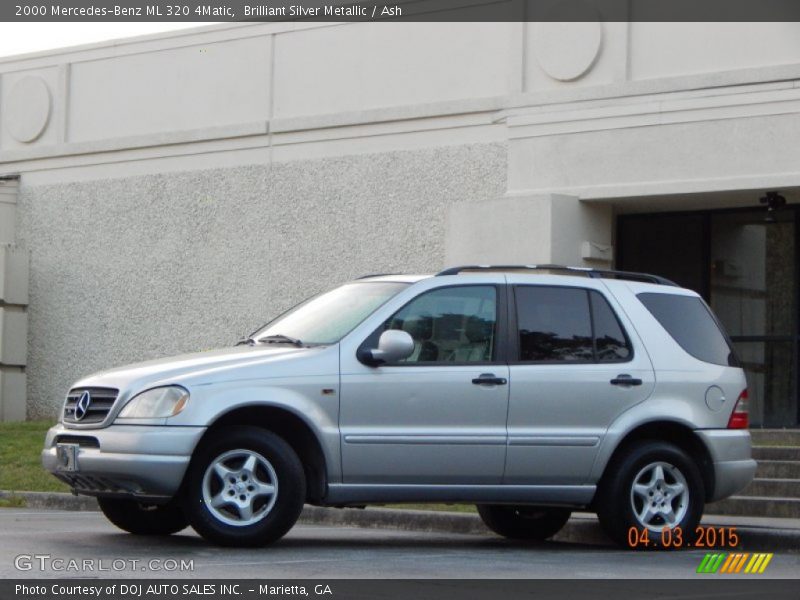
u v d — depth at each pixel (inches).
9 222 895.7
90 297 862.5
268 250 789.9
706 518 468.8
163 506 392.2
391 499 362.6
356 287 393.7
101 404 354.9
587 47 685.3
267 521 348.2
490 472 368.8
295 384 353.1
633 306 396.2
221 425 352.2
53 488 577.0
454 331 373.4
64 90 886.4
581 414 378.9
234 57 817.5
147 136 842.2
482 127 717.9
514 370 373.7
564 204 667.4
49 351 877.2
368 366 361.1
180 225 827.4
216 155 815.7
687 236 705.6
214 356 364.2
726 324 694.5
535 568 340.5
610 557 373.7
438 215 728.3
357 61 770.2
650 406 387.5
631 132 663.8
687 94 650.8
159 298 833.5
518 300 382.0
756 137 630.5
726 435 398.0
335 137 768.9
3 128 908.0
